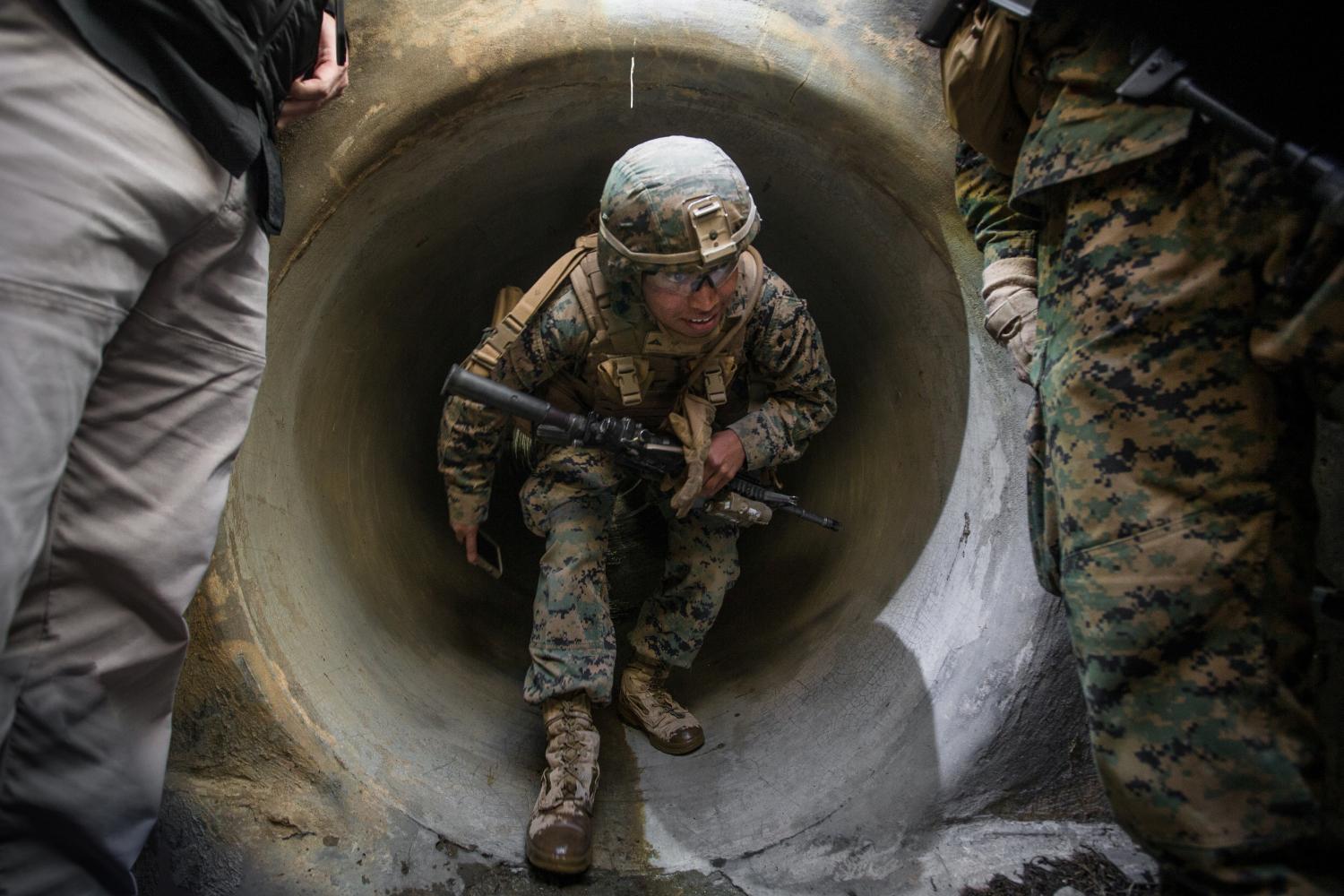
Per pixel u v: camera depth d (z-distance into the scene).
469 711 2.31
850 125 1.92
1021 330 1.47
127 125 1.04
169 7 1.05
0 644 1.03
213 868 1.76
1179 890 1.27
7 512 0.99
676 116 2.10
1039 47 1.30
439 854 1.90
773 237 2.52
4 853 1.21
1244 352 1.13
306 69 1.34
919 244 2.03
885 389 2.46
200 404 1.26
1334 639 1.50
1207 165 1.14
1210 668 1.13
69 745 1.22
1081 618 1.21
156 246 1.11
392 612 2.37
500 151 2.08
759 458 2.13
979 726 1.91
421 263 2.35
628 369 1.96
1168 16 1.12
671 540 2.32
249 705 1.82
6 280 0.96
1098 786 1.88
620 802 2.17
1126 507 1.17
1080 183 1.25
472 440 2.05
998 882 1.79
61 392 1.02
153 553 1.23
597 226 2.07
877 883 1.87
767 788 2.14
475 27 1.81
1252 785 1.10
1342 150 1.01
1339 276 1.02
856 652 2.29
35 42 0.98
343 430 2.33
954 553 2.13
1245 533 1.12
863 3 1.88
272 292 1.80
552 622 2.07
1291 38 1.03
